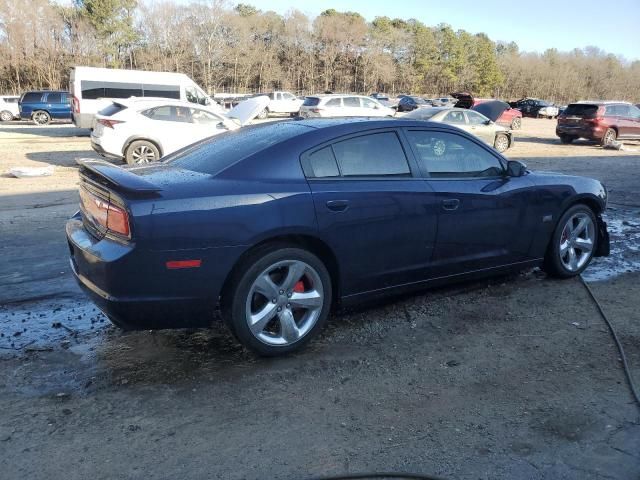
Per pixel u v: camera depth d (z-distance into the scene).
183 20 72.19
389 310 4.57
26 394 3.26
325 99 26.08
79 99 20.09
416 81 99.81
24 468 2.62
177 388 3.35
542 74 111.06
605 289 5.18
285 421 3.02
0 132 23.61
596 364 3.68
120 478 2.56
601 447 2.81
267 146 3.77
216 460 2.69
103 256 3.25
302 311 3.85
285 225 3.52
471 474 2.60
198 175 3.60
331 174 3.84
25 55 58.91
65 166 13.32
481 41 106.75
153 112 12.99
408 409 3.15
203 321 3.49
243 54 78.62
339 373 3.55
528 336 4.11
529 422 3.02
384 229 3.95
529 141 23.48
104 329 4.19
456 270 4.48
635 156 17.73
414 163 4.21
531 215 4.85
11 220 7.62
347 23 90.69
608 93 114.25
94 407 3.14
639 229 7.71
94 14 63.59
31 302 4.70
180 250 3.27
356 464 2.67
